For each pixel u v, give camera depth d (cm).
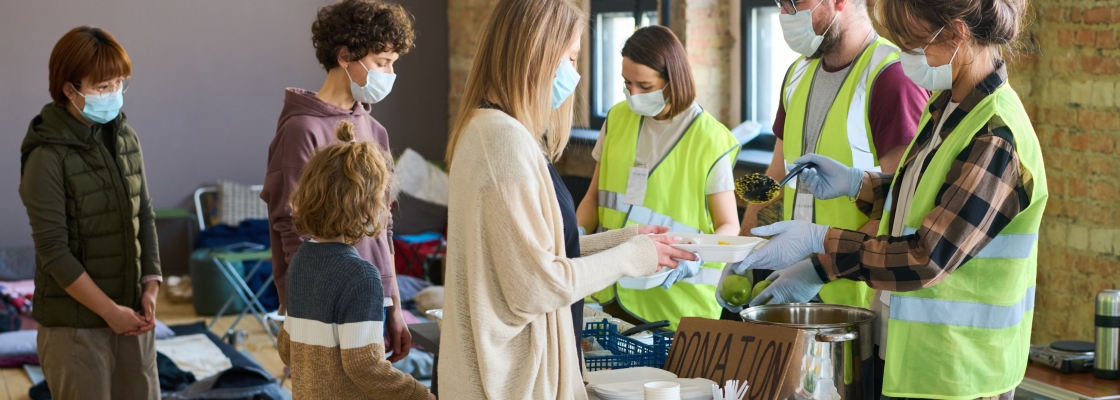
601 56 643
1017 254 182
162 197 700
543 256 160
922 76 186
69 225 282
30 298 586
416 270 663
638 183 304
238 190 680
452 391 168
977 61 180
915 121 231
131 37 679
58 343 283
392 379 216
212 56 702
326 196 215
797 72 273
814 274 211
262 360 517
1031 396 249
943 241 173
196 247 647
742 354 189
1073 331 351
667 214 299
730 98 545
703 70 538
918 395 187
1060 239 354
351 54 276
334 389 217
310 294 217
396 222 684
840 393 181
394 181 271
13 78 654
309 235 226
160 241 705
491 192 160
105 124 292
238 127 716
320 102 278
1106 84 329
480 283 162
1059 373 257
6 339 505
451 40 770
